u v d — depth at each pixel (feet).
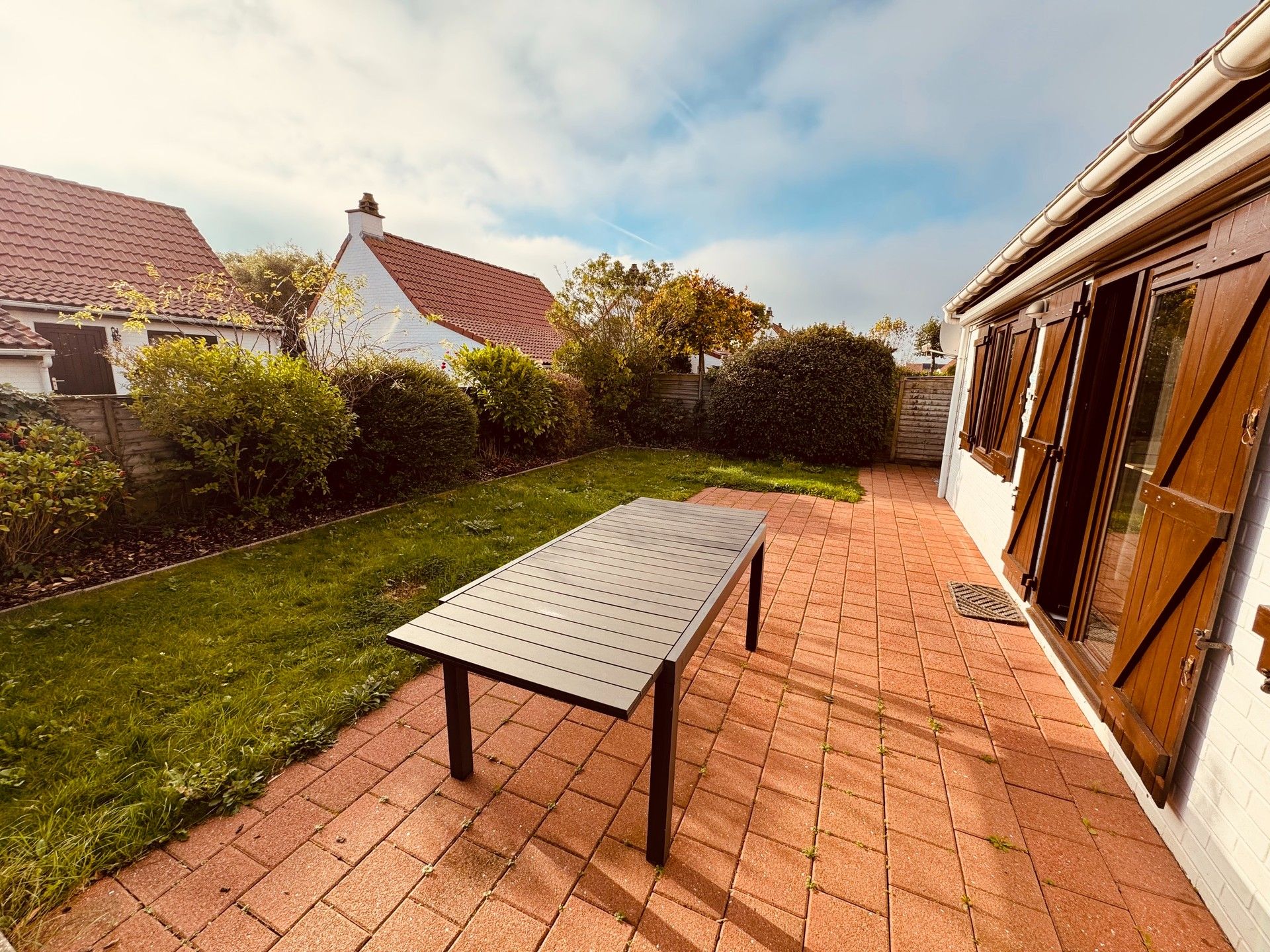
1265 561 5.32
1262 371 5.57
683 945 5.20
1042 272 12.57
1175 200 7.34
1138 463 9.68
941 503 22.77
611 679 5.21
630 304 36.96
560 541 9.34
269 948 5.07
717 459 32.32
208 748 7.35
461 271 53.47
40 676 8.77
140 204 36.27
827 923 5.44
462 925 5.33
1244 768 5.32
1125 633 7.61
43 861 5.65
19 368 22.41
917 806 6.91
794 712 8.71
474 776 7.18
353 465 19.08
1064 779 7.42
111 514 14.30
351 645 10.06
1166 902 5.72
